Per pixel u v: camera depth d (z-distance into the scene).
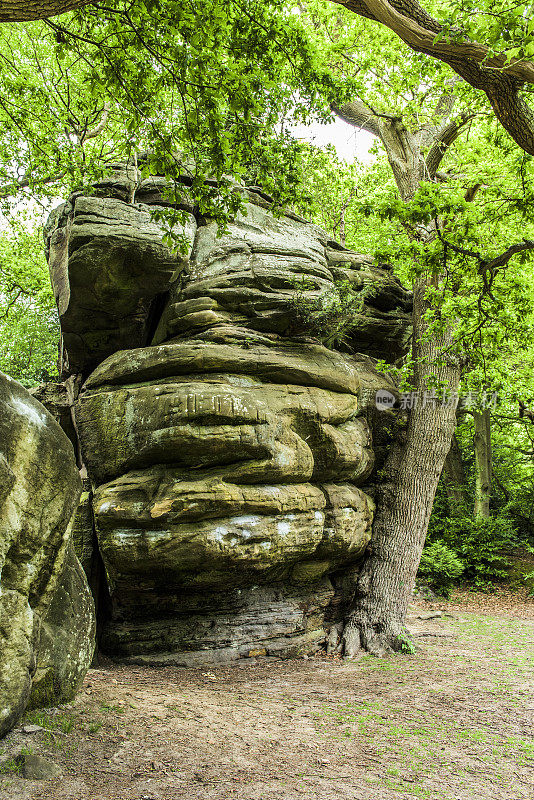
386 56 14.26
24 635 5.54
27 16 4.32
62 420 13.24
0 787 4.66
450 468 20.94
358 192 19.98
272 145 7.39
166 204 11.26
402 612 12.14
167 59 6.20
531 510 21.41
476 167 12.95
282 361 10.72
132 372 10.22
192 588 10.18
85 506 11.25
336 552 11.54
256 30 6.71
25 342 26.98
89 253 10.11
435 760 6.24
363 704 8.17
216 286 10.89
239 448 9.52
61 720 6.00
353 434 11.84
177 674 9.45
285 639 11.03
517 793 5.48
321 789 5.34
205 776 5.40
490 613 15.19
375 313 14.25
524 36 4.70
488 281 8.64
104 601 10.98
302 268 11.58
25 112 10.49
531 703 8.12
